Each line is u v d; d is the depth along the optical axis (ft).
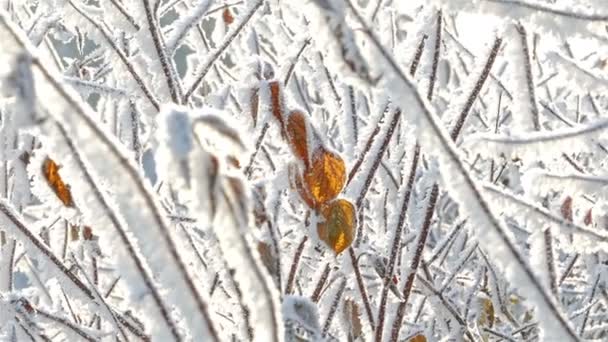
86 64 3.49
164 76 2.73
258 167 3.23
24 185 3.10
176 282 1.97
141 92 2.71
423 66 2.64
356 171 2.69
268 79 2.68
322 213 2.49
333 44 2.12
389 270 2.65
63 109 1.92
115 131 3.37
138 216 1.96
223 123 1.90
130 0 2.71
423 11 2.64
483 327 3.44
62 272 2.63
